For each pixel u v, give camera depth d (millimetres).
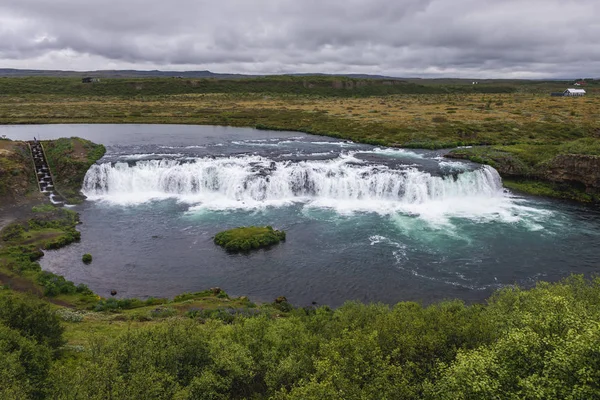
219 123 135750
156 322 32000
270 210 61781
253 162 75438
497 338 20719
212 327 25406
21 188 64812
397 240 51844
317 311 35094
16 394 16125
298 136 114000
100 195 68375
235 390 21000
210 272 44250
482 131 107312
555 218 59438
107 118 140500
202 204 64375
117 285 41719
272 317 33656
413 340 20141
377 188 66062
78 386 16906
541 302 21234
